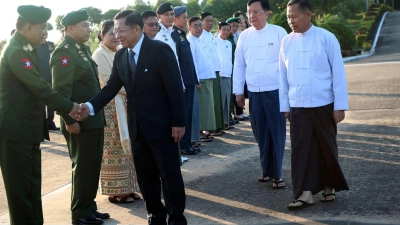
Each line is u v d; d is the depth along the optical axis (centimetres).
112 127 528
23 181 416
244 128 918
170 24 693
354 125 841
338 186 486
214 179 605
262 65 557
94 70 479
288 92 499
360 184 539
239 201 522
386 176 560
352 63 2131
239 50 582
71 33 464
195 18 786
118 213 511
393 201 483
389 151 664
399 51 2844
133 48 420
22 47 410
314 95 474
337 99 470
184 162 689
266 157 562
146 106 418
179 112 416
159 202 448
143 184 442
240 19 995
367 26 3862
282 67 500
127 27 413
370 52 2891
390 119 860
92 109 435
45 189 620
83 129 461
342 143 727
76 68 459
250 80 565
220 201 526
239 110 1007
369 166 603
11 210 419
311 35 480
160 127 417
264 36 562
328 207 483
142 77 414
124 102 526
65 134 480
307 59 478
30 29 414
